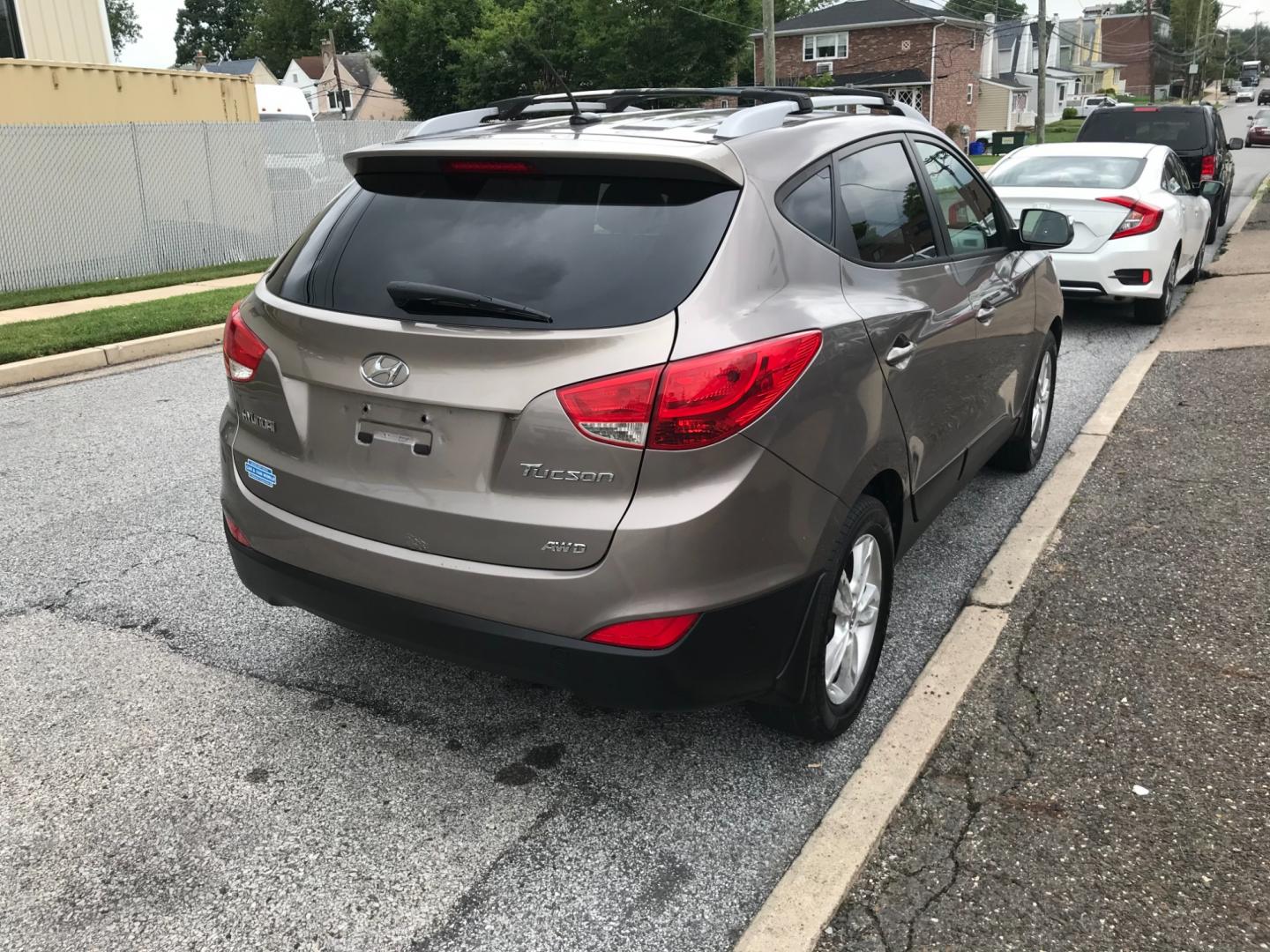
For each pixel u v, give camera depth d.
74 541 4.87
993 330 4.23
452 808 2.94
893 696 3.51
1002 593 4.10
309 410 2.89
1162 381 7.15
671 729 3.32
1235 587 4.10
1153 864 2.62
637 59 42.75
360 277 2.87
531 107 3.78
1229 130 56.16
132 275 14.71
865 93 3.92
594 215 2.74
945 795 2.91
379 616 2.83
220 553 4.74
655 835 2.82
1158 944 2.37
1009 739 3.17
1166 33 114.62
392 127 18.92
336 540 2.85
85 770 3.11
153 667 3.71
